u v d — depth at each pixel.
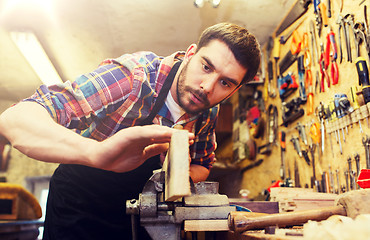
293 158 3.07
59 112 1.08
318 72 2.57
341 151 2.20
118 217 1.38
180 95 1.29
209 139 1.63
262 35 3.77
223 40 1.22
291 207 1.79
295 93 3.03
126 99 1.25
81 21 3.68
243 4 3.31
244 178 4.70
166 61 1.36
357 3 2.08
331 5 2.42
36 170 6.70
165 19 3.60
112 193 1.38
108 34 3.91
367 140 1.89
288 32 3.22
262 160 3.95
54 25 3.77
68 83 1.13
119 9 3.46
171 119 1.39
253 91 4.31
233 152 5.16
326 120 2.39
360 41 2.03
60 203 1.37
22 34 3.88
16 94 5.70
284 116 3.16
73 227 1.33
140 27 3.75
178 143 0.80
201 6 3.15
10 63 4.69
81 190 1.37
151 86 1.31
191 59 1.29
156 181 1.04
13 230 2.85
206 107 1.31
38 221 3.10
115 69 1.26
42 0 3.32
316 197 1.84
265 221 0.93
